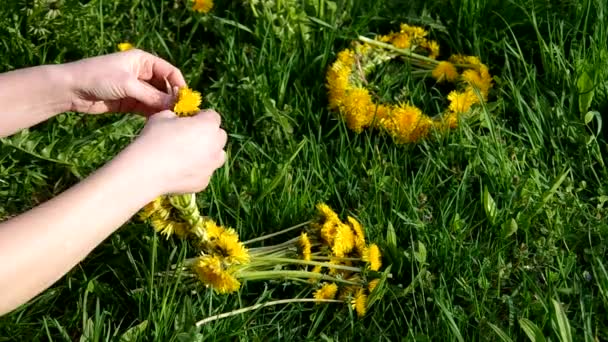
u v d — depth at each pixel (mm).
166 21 1795
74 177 1576
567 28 1753
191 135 1296
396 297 1445
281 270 1448
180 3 1787
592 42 1678
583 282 1462
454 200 1552
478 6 1766
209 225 1426
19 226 1193
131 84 1396
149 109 1423
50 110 1401
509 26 1729
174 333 1375
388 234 1486
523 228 1513
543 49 1707
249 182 1567
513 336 1406
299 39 1742
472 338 1393
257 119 1645
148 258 1479
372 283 1444
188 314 1380
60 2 1678
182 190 1302
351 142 1647
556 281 1461
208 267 1384
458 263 1473
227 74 1700
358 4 1808
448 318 1386
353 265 1474
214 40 1781
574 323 1414
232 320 1422
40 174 1564
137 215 1492
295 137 1654
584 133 1625
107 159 1575
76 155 1557
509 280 1475
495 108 1667
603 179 1579
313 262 1445
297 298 1453
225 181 1560
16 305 1203
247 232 1525
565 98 1675
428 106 1697
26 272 1185
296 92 1686
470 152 1600
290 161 1559
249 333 1421
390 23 1812
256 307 1426
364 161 1596
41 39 1694
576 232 1511
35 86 1382
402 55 1751
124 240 1479
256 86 1669
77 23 1693
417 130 1613
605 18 1723
